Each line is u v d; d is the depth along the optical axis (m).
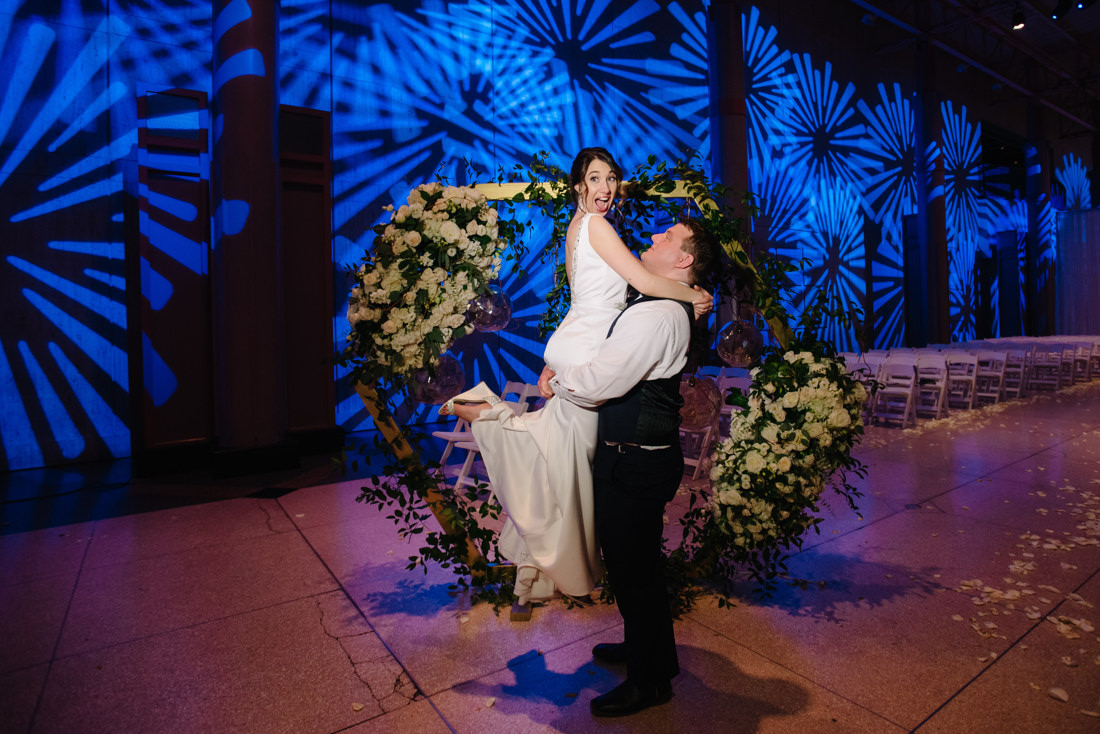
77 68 6.02
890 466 5.30
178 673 2.29
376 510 4.30
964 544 3.47
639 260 2.18
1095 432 6.66
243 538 3.76
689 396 2.64
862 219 14.19
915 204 15.48
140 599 2.92
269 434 5.58
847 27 13.66
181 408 5.66
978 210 17.28
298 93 7.30
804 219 12.98
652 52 10.45
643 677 2.01
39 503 4.57
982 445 6.10
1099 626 2.52
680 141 10.83
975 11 12.93
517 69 8.98
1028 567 3.12
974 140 16.97
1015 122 18.41
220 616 2.74
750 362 2.64
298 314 6.21
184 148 5.62
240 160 5.45
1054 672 2.20
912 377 7.25
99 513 4.30
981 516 3.96
